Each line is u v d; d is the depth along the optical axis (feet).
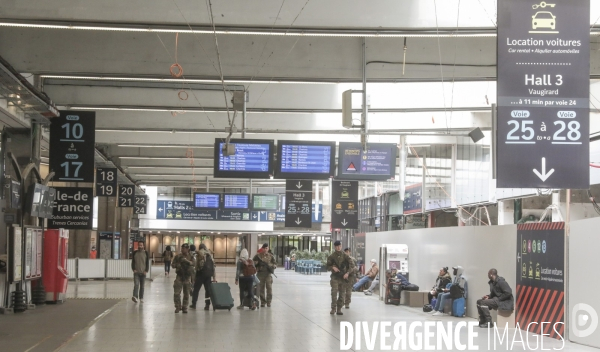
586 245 42.65
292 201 125.90
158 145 105.60
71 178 64.18
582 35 35.63
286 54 57.21
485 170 91.45
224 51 57.06
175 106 71.56
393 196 141.08
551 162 35.40
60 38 56.54
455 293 60.03
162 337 43.86
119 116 85.05
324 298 82.12
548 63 35.55
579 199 76.84
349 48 57.52
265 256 68.85
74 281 119.24
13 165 59.31
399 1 46.83
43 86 68.08
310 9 46.55
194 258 65.05
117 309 63.57
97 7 45.78
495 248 55.72
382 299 78.64
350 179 80.38
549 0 35.73
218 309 65.36
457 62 57.00
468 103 73.36
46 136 86.58
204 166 134.82
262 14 46.52
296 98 72.49
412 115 85.97
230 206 162.81
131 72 56.65
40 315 57.11
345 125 57.98
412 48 57.16
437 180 112.57
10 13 45.47
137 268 71.61
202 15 46.32
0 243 62.39
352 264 61.41
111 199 156.97
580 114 35.45
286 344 41.24
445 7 47.01
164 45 56.80
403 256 79.87
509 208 89.20
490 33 47.21
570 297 44.45
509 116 35.37
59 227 77.15
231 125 64.80
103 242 149.18
